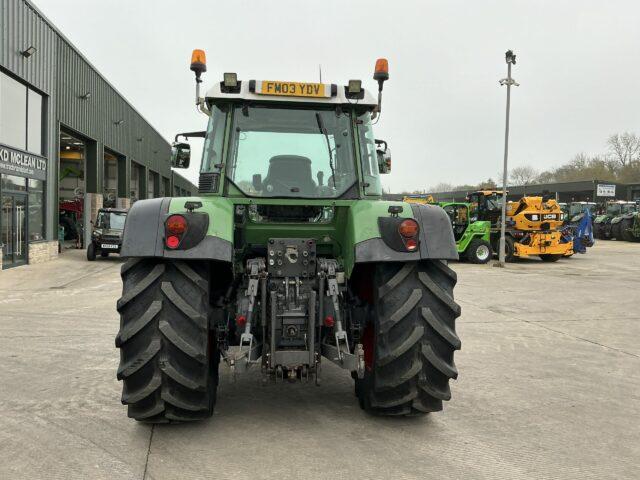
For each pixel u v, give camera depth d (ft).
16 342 19.69
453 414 12.61
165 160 135.33
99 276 42.75
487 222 57.06
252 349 10.87
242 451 10.30
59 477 9.18
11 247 49.29
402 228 10.91
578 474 9.62
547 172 238.68
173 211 10.68
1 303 29.19
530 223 56.44
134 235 10.46
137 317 10.32
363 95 12.75
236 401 13.29
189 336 10.36
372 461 9.95
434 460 10.07
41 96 56.29
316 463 9.82
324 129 12.89
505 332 22.45
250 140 12.69
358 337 12.04
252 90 12.53
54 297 31.48
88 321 23.90
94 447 10.42
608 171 213.66
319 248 12.74
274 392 14.05
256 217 12.49
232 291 12.44
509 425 11.97
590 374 16.28
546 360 17.93
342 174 12.78
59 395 13.58
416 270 11.37
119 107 85.81
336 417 12.23
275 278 11.52
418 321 10.97
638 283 39.83
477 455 10.33
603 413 12.85
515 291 35.32
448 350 11.18
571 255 63.77
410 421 12.07
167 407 10.69
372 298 11.98
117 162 91.25
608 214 102.37
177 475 9.29
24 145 52.21
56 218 60.18
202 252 10.30
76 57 65.51
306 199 12.48
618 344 20.36
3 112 47.47
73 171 99.86
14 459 9.87
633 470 9.82
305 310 11.16
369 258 10.89
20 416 12.09
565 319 25.53
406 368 10.93
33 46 51.21
